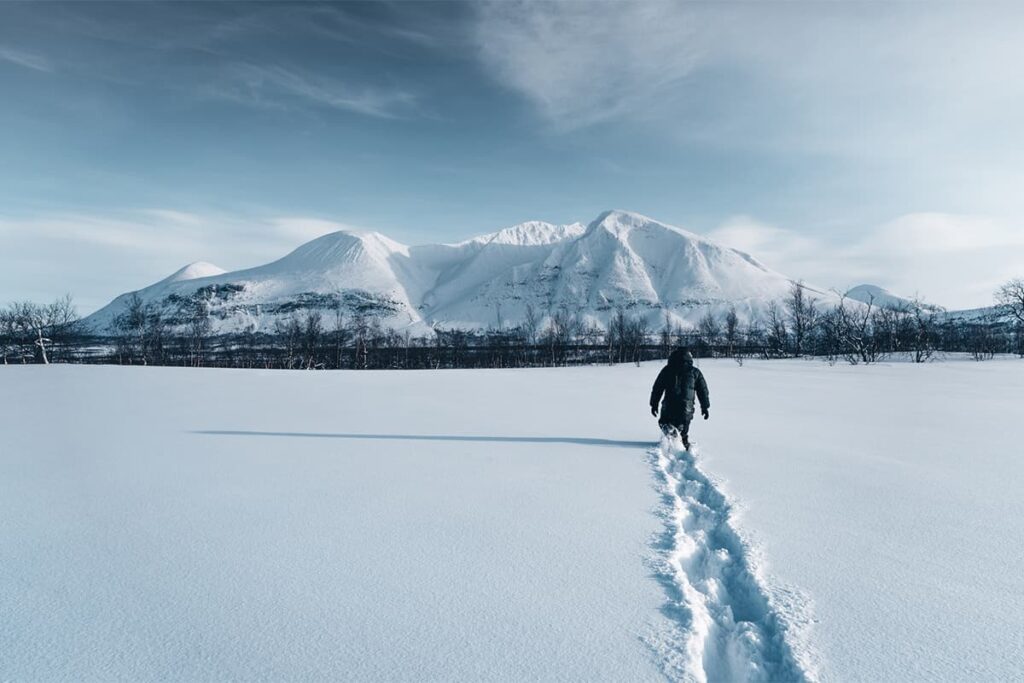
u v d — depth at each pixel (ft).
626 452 31.50
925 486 23.97
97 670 10.88
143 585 14.74
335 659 11.35
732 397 60.59
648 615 13.16
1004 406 51.52
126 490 23.86
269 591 14.43
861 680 10.62
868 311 167.02
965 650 11.64
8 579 15.03
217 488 24.18
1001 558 16.35
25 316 184.34
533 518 20.16
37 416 45.65
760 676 11.08
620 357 271.49
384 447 32.96
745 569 15.57
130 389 66.95
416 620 12.96
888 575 15.23
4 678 10.57
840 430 38.42
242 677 10.69
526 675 10.82
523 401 57.77
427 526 19.36
